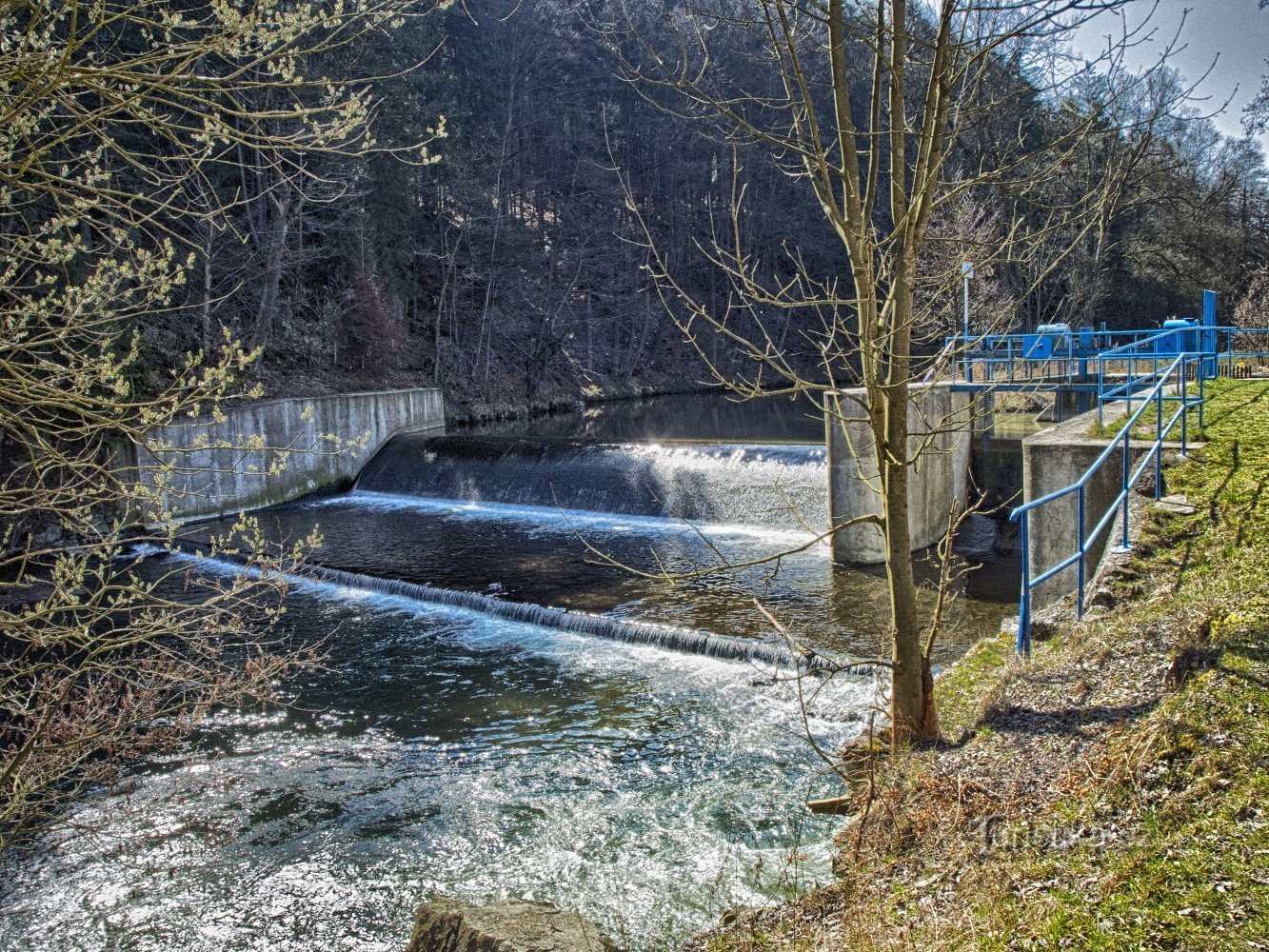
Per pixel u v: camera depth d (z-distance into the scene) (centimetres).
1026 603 679
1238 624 566
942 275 639
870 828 537
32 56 458
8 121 458
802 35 607
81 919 691
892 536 595
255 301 3091
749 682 1048
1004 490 1842
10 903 710
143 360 2352
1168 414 1195
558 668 1131
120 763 903
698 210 5216
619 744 920
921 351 2239
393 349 3509
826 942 439
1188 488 888
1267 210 3644
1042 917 371
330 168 2917
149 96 487
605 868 704
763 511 1862
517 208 4744
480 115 4466
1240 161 3588
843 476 1507
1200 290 3700
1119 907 360
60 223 634
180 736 948
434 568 1589
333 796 855
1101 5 479
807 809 747
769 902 611
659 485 2039
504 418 3897
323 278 3678
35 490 602
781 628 611
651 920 625
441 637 1272
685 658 1141
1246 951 316
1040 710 571
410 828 793
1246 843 373
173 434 2027
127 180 1908
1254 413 1146
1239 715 463
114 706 913
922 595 1347
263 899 707
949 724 621
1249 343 2448
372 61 2986
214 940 663
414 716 1017
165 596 1509
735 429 3412
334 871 738
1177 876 368
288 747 955
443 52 4116
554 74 4728
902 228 549
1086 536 968
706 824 755
